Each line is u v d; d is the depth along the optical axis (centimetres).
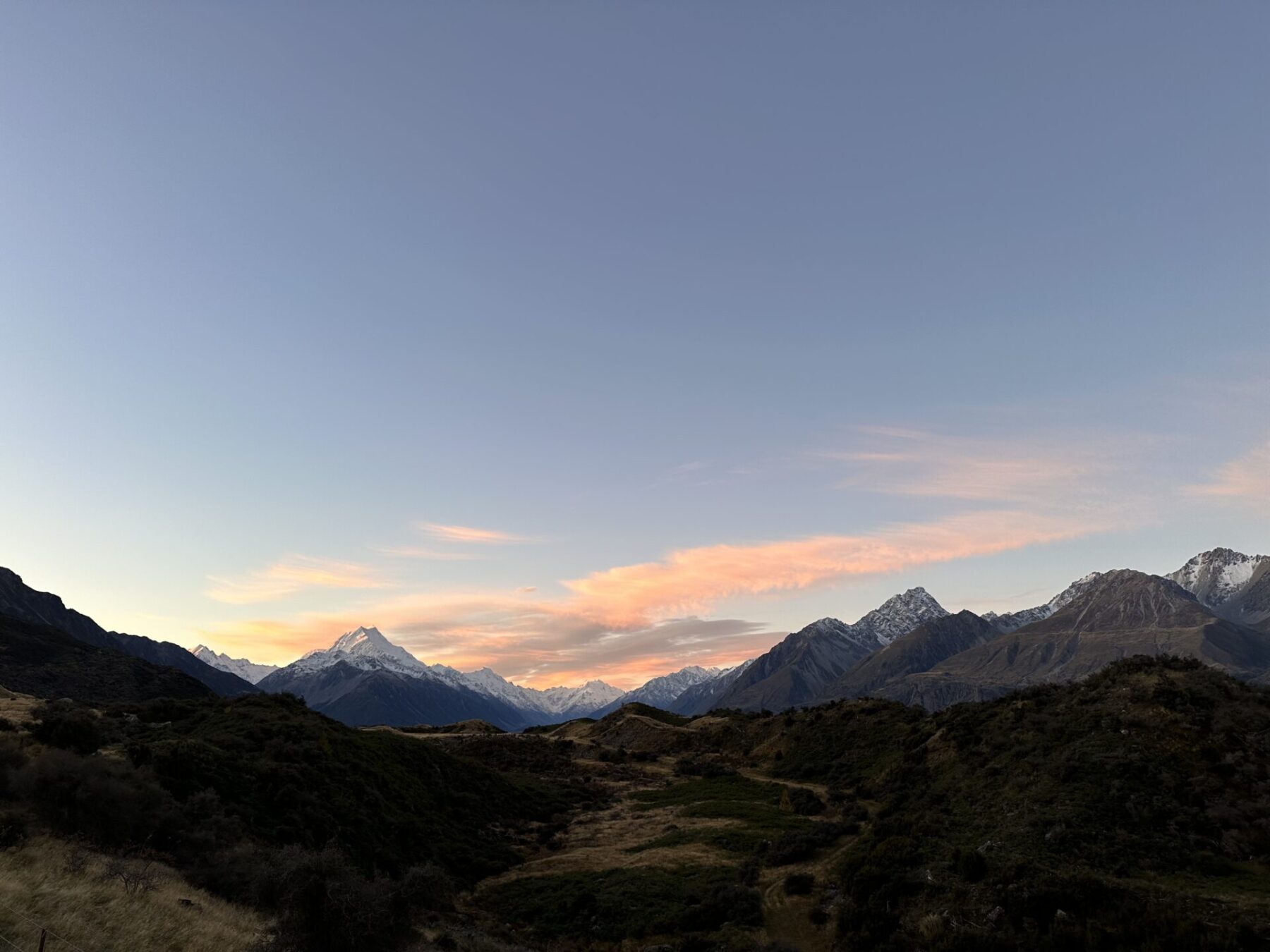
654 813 7306
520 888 4972
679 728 12138
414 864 4875
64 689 13800
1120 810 4022
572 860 5622
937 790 5331
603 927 4250
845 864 4428
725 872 4925
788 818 6438
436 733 13238
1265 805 3753
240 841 3900
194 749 4747
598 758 10962
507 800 7231
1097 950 2825
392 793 5838
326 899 2736
